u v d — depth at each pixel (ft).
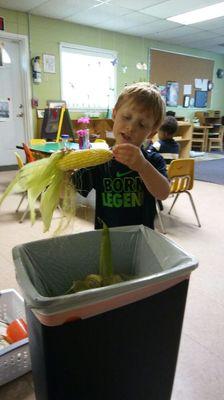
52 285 2.93
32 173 2.48
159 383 2.85
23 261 2.56
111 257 2.99
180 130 19.43
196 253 7.62
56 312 2.02
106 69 21.17
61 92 19.27
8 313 4.93
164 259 2.82
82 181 3.29
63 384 2.28
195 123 26.53
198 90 27.66
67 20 18.30
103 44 20.52
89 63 20.29
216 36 22.31
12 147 18.38
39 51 17.87
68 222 2.72
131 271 3.22
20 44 17.24
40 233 8.69
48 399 2.37
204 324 5.02
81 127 17.20
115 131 3.01
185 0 15.24
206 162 21.26
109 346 2.34
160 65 24.14
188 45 25.20
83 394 2.39
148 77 23.56
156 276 2.32
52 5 15.75
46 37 17.92
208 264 7.04
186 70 26.20
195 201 12.16
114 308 2.23
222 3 15.70
